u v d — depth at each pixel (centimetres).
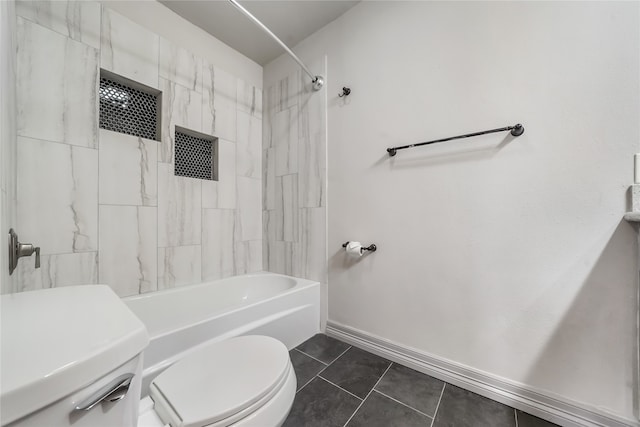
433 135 121
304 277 178
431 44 122
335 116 161
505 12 102
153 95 150
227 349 78
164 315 144
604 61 84
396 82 134
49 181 110
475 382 108
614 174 83
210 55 174
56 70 111
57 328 34
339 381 115
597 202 85
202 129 169
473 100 110
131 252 137
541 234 95
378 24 141
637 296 78
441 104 119
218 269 179
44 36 108
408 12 129
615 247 83
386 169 138
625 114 81
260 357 73
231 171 188
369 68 145
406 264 130
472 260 110
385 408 99
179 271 158
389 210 137
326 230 166
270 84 204
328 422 92
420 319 125
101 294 49
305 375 120
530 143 97
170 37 153
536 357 96
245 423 55
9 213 76
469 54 111
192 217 165
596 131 85
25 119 103
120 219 133
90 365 28
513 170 101
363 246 147
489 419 93
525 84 98
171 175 154
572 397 89
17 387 23
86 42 119
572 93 89
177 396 58
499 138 104
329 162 165
